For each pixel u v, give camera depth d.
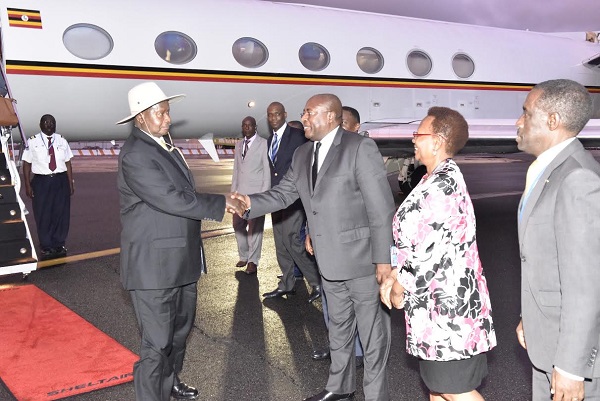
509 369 4.16
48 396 3.68
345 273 3.36
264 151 6.07
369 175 3.27
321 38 10.34
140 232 3.28
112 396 3.71
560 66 13.36
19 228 6.36
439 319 2.51
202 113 9.52
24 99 8.22
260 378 4.02
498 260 7.21
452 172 2.52
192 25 9.16
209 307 5.47
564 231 2.05
